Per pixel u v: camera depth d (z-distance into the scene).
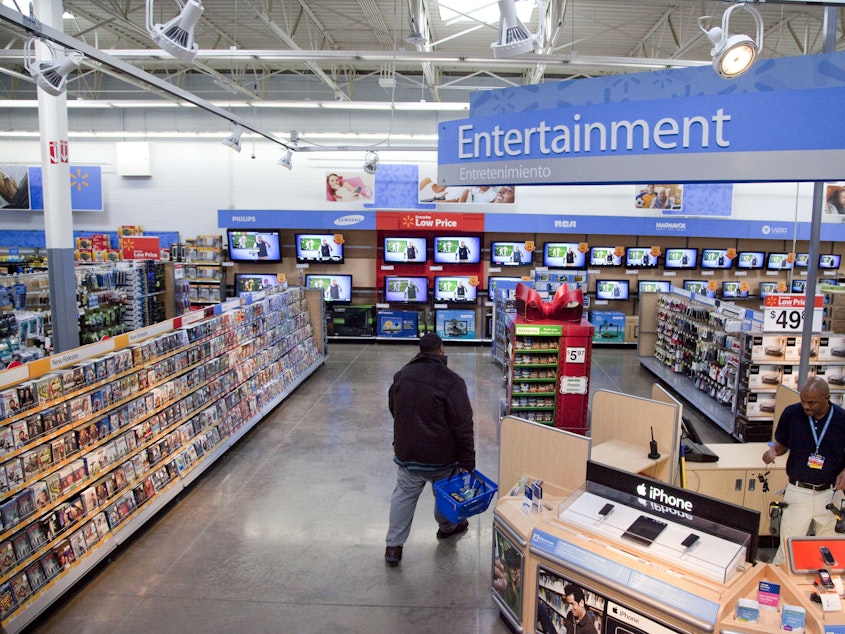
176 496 5.38
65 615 3.71
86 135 12.09
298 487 5.65
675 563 2.89
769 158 2.68
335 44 10.12
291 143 11.28
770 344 6.66
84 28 9.22
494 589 3.77
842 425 3.61
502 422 4.38
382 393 8.98
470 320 13.05
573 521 3.30
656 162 2.88
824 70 2.62
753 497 4.60
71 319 6.16
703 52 10.15
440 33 9.34
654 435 4.53
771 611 2.69
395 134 11.68
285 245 13.36
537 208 12.92
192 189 13.27
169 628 3.60
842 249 13.32
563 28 9.17
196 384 5.83
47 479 3.72
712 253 13.01
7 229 13.59
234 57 6.69
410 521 4.32
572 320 6.46
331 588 4.02
